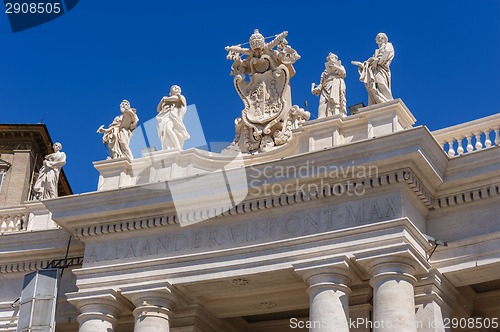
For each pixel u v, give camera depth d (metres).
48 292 23.73
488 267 20.33
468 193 20.97
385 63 22.80
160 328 22.16
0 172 44.47
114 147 25.27
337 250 20.53
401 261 19.91
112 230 23.47
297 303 23.53
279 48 25.42
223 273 21.72
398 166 20.41
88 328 22.66
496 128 21.72
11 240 25.64
